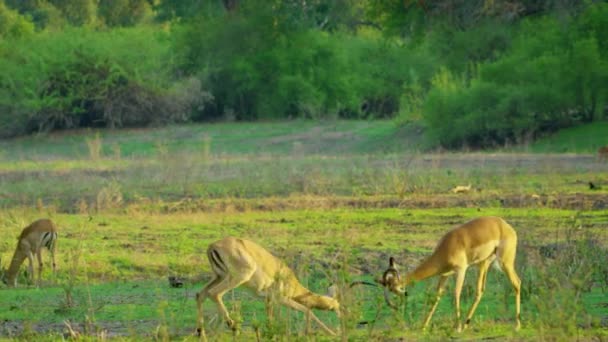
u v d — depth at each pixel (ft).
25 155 442.50
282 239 182.09
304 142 455.22
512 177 282.15
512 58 422.00
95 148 387.34
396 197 243.19
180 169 297.12
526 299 118.62
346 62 560.20
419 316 113.19
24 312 126.41
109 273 158.30
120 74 518.78
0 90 515.09
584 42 405.59
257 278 109.70
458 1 411.95
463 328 107.96
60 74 520.01
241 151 437.99
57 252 173.06
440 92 420.36
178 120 536.83
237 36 565.12
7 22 609.42
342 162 331.77
